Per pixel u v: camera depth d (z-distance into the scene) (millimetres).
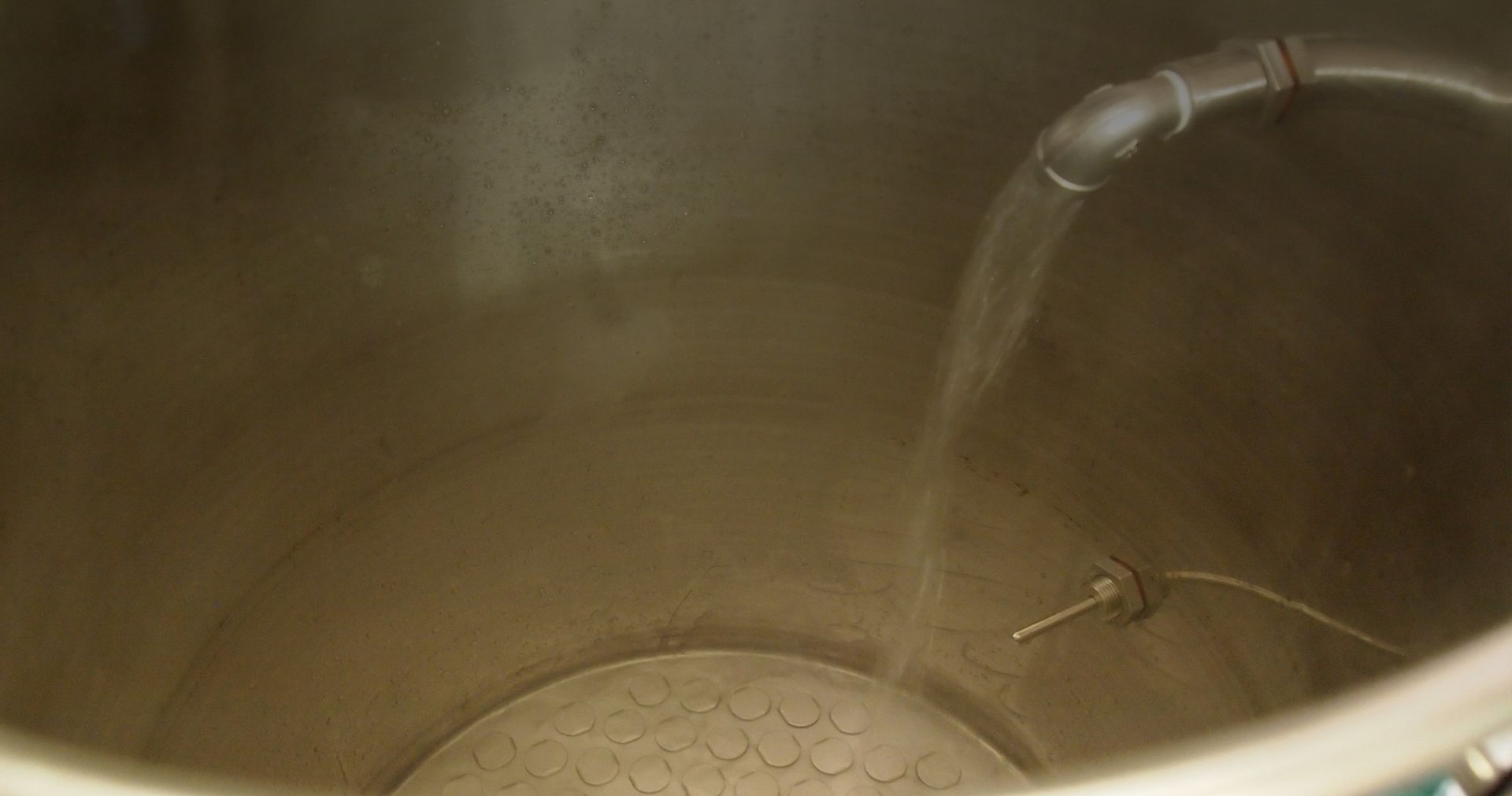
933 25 819
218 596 822
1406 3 679
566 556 1041
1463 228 651
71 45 649
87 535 705
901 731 1062
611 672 1098
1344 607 719
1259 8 724
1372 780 309
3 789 323
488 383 935
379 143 807
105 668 716
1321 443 758
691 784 1020
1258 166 750
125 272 717
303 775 905
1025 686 1020
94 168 686
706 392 1000
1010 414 955
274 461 845
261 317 804
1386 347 708
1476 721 324
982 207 877
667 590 1088
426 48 787
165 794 327
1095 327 881
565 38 819
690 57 847
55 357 682
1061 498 959
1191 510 871
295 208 794
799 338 974
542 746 1042
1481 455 619
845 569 1077
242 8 705
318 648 917
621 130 869
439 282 876
